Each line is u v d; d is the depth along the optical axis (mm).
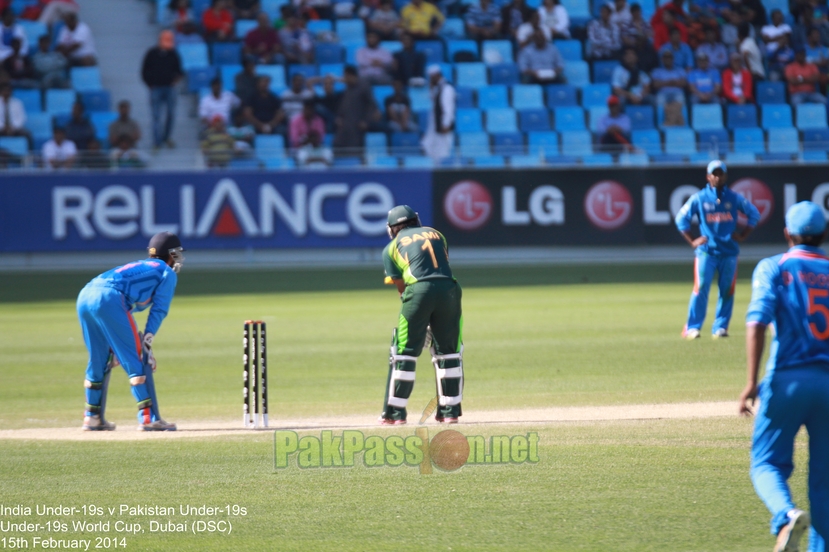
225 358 41125
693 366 36719
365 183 84375
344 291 66938
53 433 26516
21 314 57344
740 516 18156
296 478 21344
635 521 17953
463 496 19797
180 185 82875
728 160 88750
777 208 84750
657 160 87875
